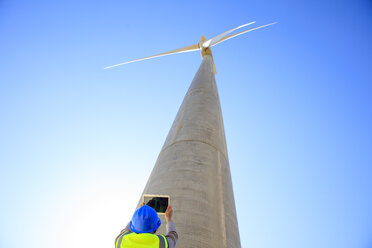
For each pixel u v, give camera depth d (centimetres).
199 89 977
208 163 604
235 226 525
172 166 585
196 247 419
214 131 734
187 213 468
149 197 336
